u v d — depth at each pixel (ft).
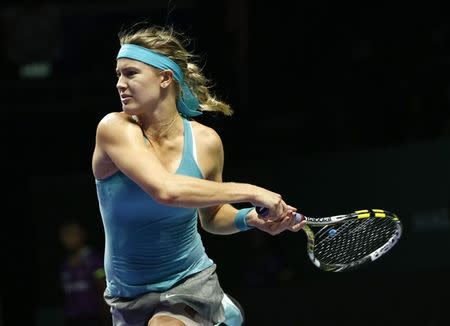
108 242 37.42
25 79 139.03
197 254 38.06
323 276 108.68
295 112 136.36
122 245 36.81
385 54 133.69
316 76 136.87
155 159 34.42
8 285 133.69
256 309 98.78
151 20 141.69
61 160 139.33
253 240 112.47
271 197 34.50
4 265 134.41
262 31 139.13
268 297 99.04
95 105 140.26
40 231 122.01
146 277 37.09
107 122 35.42
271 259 107.96
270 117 135.95
